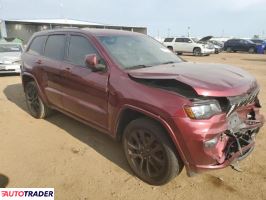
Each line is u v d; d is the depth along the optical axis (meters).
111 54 3.92
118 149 4.47
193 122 2.90
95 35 4.25
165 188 3.45
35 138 4.90
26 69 5.70
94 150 4.43
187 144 2.95
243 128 3.35
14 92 8.45
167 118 3.00
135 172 3.68
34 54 5.64
